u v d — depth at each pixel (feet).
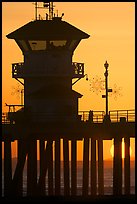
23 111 467.93
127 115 460.55
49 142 483.10
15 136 462.60
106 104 467.11
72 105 474.49
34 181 469.98
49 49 479.41
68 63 480.23
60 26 483.10
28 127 463.01
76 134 465.88
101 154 489.67
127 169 463.83
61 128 463.42
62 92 475.31
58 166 495.00
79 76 480.64
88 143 463.83
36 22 485.97
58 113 471.21
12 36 479.41
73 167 484.33
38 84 479.82
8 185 462.60
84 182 470.39
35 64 479.41
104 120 458.50
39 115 465.88
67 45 480.23
